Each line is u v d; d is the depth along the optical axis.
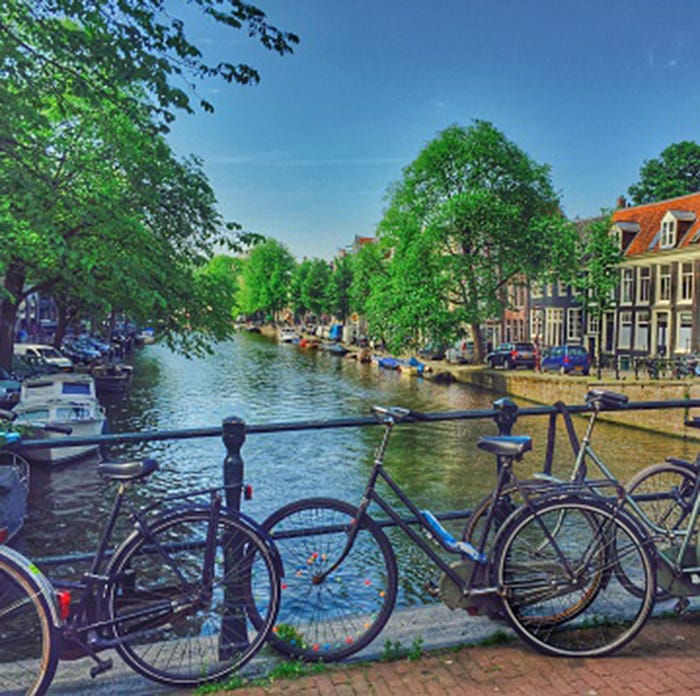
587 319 43.28
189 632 2.88
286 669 2.88
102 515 13.96
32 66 7.64
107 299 14.78
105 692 2.80
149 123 8.91
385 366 51.22
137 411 29.50
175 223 15.01
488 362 43.53
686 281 35.88
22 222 10.23
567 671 2.89
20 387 21.30
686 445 21.09
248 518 2.89
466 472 17.86
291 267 113.62
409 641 3.17
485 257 38.22
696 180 49.38
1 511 3.24
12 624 2.52
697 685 2.77
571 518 3.09
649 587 3.03
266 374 46.22
